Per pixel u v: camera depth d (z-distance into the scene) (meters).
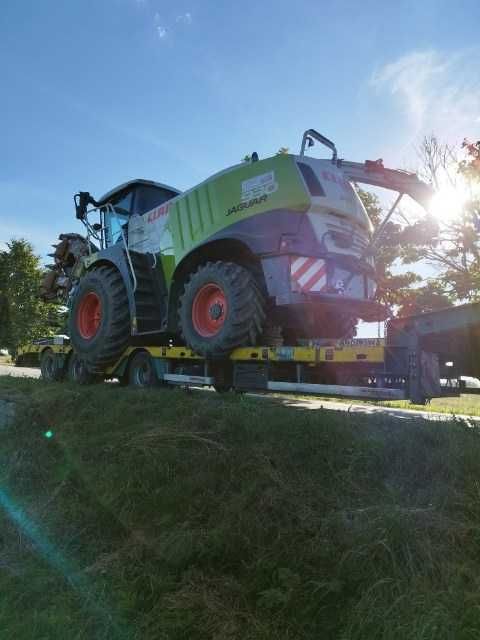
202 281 5.22
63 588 2.29
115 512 2.85
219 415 3.71
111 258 6.66
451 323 3.47
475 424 3.23
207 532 2.46
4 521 2.91
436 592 1.90
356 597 2.02
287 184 4.80
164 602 2.10
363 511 2.36
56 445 3.84
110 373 6.80
